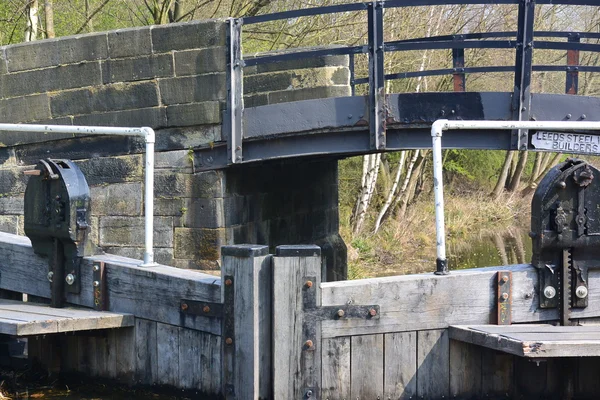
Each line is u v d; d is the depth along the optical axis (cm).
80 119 1130
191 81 1088
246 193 1171
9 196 1169
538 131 1029
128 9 2197
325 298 702
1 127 906
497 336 668
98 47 1118
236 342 710
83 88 1127
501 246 2467
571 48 1029
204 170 1094
